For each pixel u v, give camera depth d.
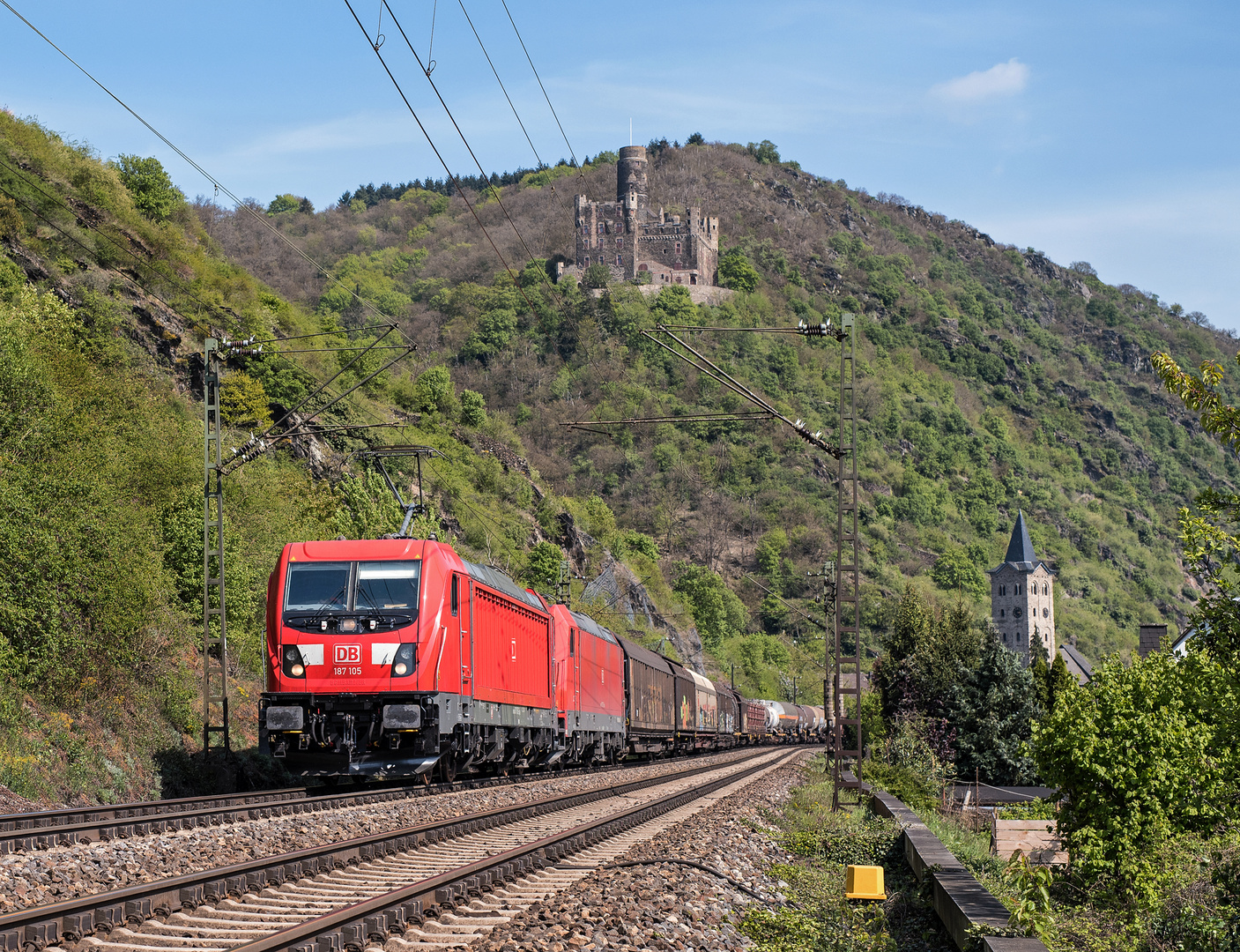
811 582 153.62
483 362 173.25
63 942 7.73
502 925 8.88
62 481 24.25
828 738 39.34
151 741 24.42
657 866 12.66
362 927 8.05
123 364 48.44
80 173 59.03
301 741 19.50
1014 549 172.75
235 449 42.97
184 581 31.89
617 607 99.00
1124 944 15.03
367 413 78.44
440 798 19.50
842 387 26.44
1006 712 47.66
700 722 57.25
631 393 171.62
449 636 20.17
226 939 8.03
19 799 17.56
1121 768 20.05
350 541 20.38
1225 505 15.30
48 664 21.84
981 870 16.67
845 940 10.41
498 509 92.31
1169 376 14.33
